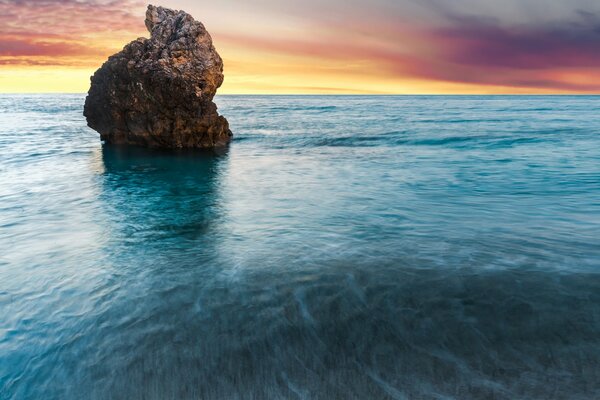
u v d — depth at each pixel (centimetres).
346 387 495
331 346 558
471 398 471
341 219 1158
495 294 670
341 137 3438
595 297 652
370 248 902
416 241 944
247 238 1008
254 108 9838
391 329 588
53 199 1491
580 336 560
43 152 2628
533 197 1396
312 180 1769
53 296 715
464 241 935
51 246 981
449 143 2970
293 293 695
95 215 1273
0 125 4644
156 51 2427
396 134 3609
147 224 1162
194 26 2491
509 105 11525
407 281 725
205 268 818
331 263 819
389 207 1288
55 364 540
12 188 1669
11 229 1130
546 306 630
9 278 794
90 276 796
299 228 1080
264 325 605
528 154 2366
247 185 1697
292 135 3612
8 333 607
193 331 595
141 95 2416
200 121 2556
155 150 2566
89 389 502
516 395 473
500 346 547
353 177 1811
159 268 827
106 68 2506
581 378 494
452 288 694
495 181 1666
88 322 628
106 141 2839
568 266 771
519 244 906
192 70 2420
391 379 502
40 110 8369
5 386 507
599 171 1822
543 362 518
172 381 510
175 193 1575
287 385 501
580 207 1252
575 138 3112
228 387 502
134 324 617
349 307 645
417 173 1872
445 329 584
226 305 662
